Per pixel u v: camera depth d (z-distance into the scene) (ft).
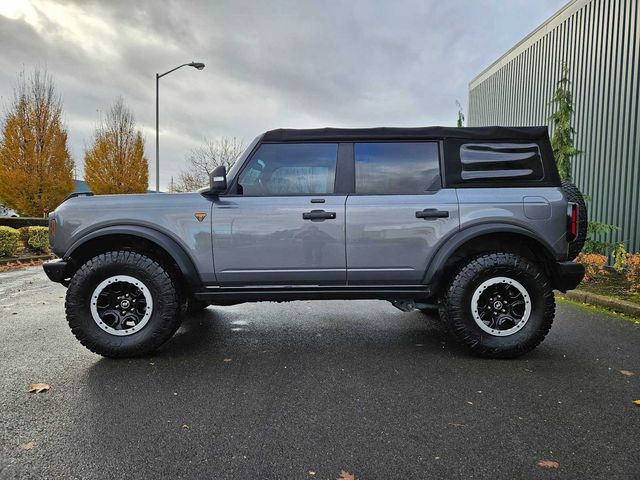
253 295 11.89
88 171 88.02
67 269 11.82
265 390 9.53
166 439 7.39
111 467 6.54
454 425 7.91
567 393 9.34
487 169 12.05
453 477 6.32
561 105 26.48
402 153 12.15
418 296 11.89
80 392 9.39
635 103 24.79
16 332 14.33
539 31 35.17
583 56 29.40
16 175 64.90
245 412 8.45
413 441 7.35
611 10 26.71
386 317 16.66
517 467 6.58
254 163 12.12
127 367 10.99
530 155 12.10
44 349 12.44
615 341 13.34
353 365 11.18
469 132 12.17
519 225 11.60
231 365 11.18
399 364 11.25
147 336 11.47
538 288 11.50
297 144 12.16
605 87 27.12
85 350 12.38
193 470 6.47
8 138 65.92
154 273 11.46
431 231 11.63
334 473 6.42
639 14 24.57
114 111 90.33
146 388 9.63
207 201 11.75
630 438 7.44
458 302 11.55
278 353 12.18
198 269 11.71
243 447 7.14
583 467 6.57
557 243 11.69
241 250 11.65
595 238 27.12
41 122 67.51
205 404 8.80
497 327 11.67
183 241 11.60
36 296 21.88
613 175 26.32
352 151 12.14
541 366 11.08
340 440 7.38
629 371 10.69
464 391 9.47
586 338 13.69
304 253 11.68
